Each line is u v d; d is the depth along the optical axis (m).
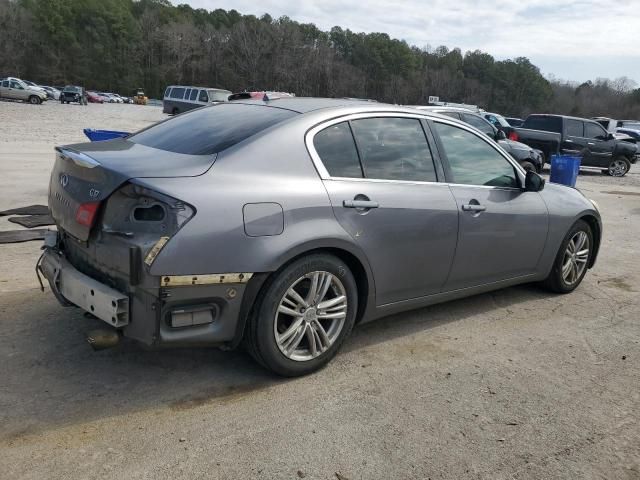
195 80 112.25
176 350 3.83
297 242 3.25
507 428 3.13
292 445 2.87
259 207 3.15
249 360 3.74
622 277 6.27
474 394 3.47
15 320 4.11
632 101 113.69
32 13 101.94
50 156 13.91
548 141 17.83
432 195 4.04
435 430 3.07
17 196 8.63
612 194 13.98
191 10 138.50
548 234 5.02
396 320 4.60
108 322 2.98
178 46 111.31
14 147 15.62
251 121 3.65
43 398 3.16
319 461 2.76
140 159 3.22
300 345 3.56
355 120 3.83
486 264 4.53
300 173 3.42
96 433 2.88
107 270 3.07
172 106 33.75
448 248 4.16
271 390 3.38
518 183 4.83
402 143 4.04
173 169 3.07
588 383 3.70
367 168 3.77
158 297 2.90
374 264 3.73
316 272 3.43
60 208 3.38
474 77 120.94
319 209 3.39
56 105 47.72
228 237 3.01
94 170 3.10
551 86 125.75
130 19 113.81
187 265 2.91
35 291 4.68
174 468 2.64
